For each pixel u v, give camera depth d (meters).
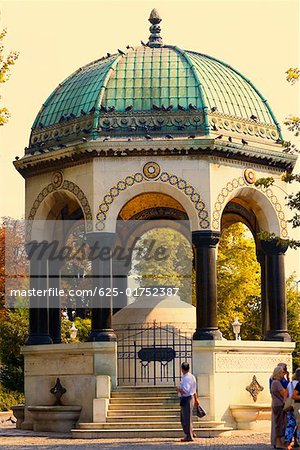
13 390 59.62
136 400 36.47
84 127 38.78
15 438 34.84
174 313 40.00
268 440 33.03
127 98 38.72
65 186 39.22
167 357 39.16
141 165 37.91
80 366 37.59
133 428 35.12
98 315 37.53
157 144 37.62
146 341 39.44
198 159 37.91
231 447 30.42
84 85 40.31
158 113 38.34
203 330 37.22
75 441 33.38
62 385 38.12
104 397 36.53
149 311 40.06
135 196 38.16
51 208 40.50
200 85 38.94
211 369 36.81
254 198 39.75
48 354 38.75
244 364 37.78
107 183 37.97
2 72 34.16
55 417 37.12
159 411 35.88
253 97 40.78
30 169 40.59
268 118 40.81
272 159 39.75
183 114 38.31
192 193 37.75
